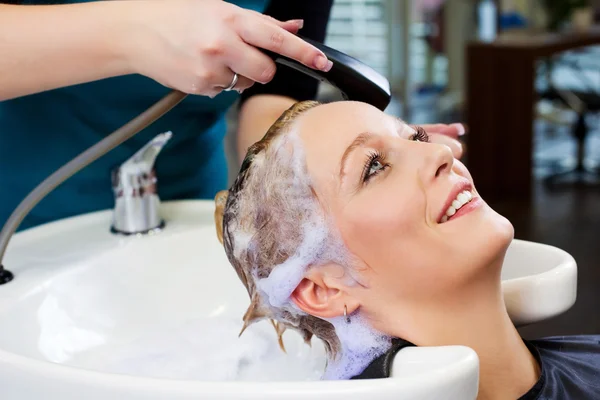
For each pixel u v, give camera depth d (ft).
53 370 1.94
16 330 2.72
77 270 3.03
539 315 2.62
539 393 2.37
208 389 1.77
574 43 11.46
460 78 15.89
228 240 2.58
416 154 2.36
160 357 2.97
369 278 2.37
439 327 2.34
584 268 7.98
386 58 14.60
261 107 3.42
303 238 2.41
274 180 2.46
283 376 2.90
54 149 3.33
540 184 11.51
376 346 2.40
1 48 2.47
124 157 3.41
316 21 3.73
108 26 2.40
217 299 3.28
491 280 2.35
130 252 3.19
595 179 11.43
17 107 3.26
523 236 9.29
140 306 3.18
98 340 3.01
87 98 3.19
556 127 14.69
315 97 3.69
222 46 2.23
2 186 3.44
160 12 2.32
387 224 2.29
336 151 2.40
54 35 2.44
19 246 3.20
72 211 3.54
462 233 2.28
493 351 2.40
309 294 2.47
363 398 1.71
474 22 15.43
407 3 14.16
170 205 3.59
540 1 13.02
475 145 11.54
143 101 3.23
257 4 3.34
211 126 3.63
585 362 2.61
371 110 2.52
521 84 11.02
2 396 2.04
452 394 1.75
